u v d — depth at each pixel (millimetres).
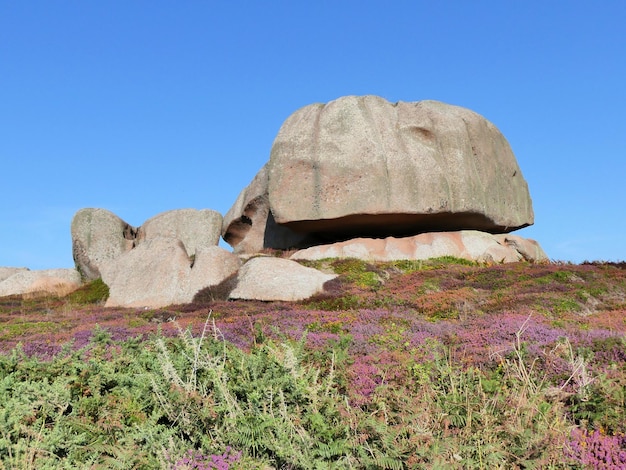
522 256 28234
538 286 18781
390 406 6543
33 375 7457
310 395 6371
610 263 23906
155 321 17734
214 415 6191
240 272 22750
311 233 30750
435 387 7156
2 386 6707
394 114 29703
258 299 20609
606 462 5738
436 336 11477
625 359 8758
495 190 30219
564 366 8016
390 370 7930
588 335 9953
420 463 5387
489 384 6855
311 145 28750
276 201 28547
